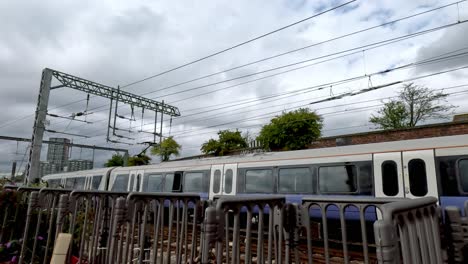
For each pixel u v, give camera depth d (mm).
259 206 2830
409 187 7832
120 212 3312
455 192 7195
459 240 2342
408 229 1896
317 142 18703
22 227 4516
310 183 9477
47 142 27469
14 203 4523
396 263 1630
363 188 8492
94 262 3805
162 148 30062
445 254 2385
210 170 12422
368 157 8617
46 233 4500
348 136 17484
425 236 2086
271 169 10500
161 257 3623
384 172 8281
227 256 3139
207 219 2238
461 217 2383
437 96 23141
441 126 14508
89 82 21141
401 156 8109
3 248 4121
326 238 2936
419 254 1934
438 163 7570
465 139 7398
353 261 6719
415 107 23828
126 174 17438
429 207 2256
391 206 1768
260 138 20438
